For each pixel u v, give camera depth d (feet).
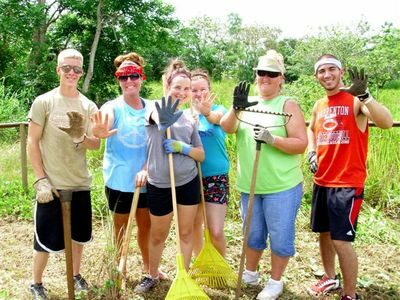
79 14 75.31
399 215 20.63
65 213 11.34
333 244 12.42
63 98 12.19
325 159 12.54
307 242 17.72
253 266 13.87
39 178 11.94
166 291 13.67
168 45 84.79
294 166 12.72
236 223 19.51
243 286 13.85
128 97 13.05
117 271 12.89
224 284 13.62
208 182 13.44
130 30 76.74
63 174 12.23
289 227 12.62
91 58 73.36
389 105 41.65
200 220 14.06
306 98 33.09
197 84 13.44
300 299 13.53
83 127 11.51
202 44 126.93
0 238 18.13
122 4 74.18
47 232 12.40
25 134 22.41
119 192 13.10
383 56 65.51
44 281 14.30
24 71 67.41
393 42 71.56
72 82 12.07
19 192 22.61
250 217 12.23
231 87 55.26
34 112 11.93
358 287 14.14
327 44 72.43
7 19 67.92
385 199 21.15
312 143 13.47
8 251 16.87
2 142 35.86
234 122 12.60
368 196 21.33
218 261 13.30
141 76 13.01
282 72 12.58
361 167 12.23
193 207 12.76
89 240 13.08
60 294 13.52
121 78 12.87
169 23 80.89
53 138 12.05
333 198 12.30
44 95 12.17
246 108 12.91
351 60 66.59
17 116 42.57
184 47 114.42
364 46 72.54
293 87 34.78
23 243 17.70
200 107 12.96
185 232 12.95
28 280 14.55
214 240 13.55
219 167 13.41
